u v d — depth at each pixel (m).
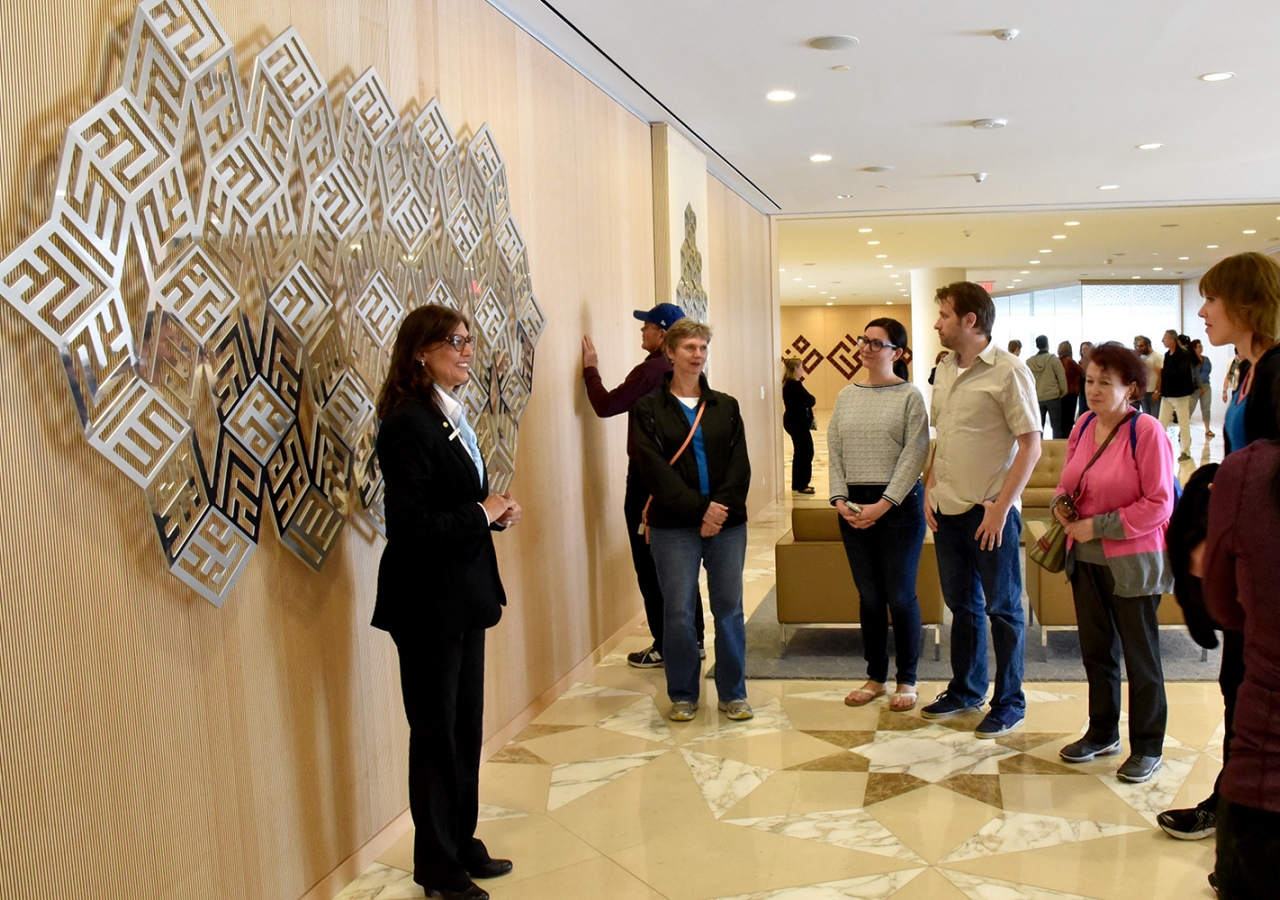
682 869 2.78
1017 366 3.52
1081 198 10.41
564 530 4.56
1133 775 3.23
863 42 4.94
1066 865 2.71
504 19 4.04
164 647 2.10
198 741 2.20
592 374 4.78
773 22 4.58
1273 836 1.40
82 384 1.88
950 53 5.18
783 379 11.35
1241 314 2.34
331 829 2.73
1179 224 12.94
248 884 2.37
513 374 3.95
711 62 5.10
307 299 2.61
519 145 4.15
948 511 3.70
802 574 4.80
